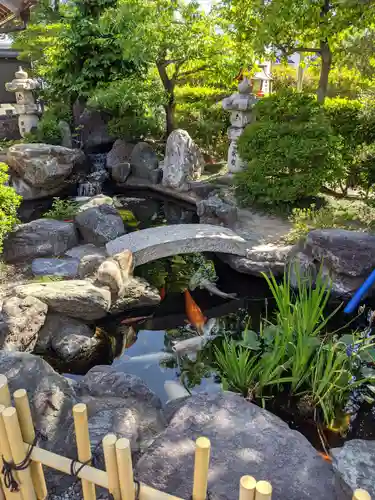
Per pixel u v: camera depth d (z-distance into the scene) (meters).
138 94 10.47
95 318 4.84
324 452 3.21
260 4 7.55
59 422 2.82
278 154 6.98
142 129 10.80
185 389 3.98
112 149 11.09
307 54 10.30
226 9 9.27
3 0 4.84
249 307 5.52
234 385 3.82
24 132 12.39
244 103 8.38
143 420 2.99
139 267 6.22
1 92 16.70
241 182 7.71
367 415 3.56
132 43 8.85
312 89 14.98
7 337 4.12
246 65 10.08
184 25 9.34
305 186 7.02
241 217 7.23
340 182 7.54
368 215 6.73
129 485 1.84
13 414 1.88
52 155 9.29
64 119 12.40
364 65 8.54
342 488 2.19
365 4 6.50
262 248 6.00
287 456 2.68
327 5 7.54
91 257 5.53
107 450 1.78
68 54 10.95
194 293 5.75
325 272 5.40
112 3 10.66
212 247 6.04
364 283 4.83
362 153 7.28
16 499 2.12
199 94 11.77
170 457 2.62
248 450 2.70
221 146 11.14
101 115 12.43
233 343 4.03
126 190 10.02
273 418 3.03
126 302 5.16
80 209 8.22
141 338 4.88
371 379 3.69
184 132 9.34
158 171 9.77
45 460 2.00
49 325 4.60
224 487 2.43
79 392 3.30
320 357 3.62
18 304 4.39
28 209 8.88
